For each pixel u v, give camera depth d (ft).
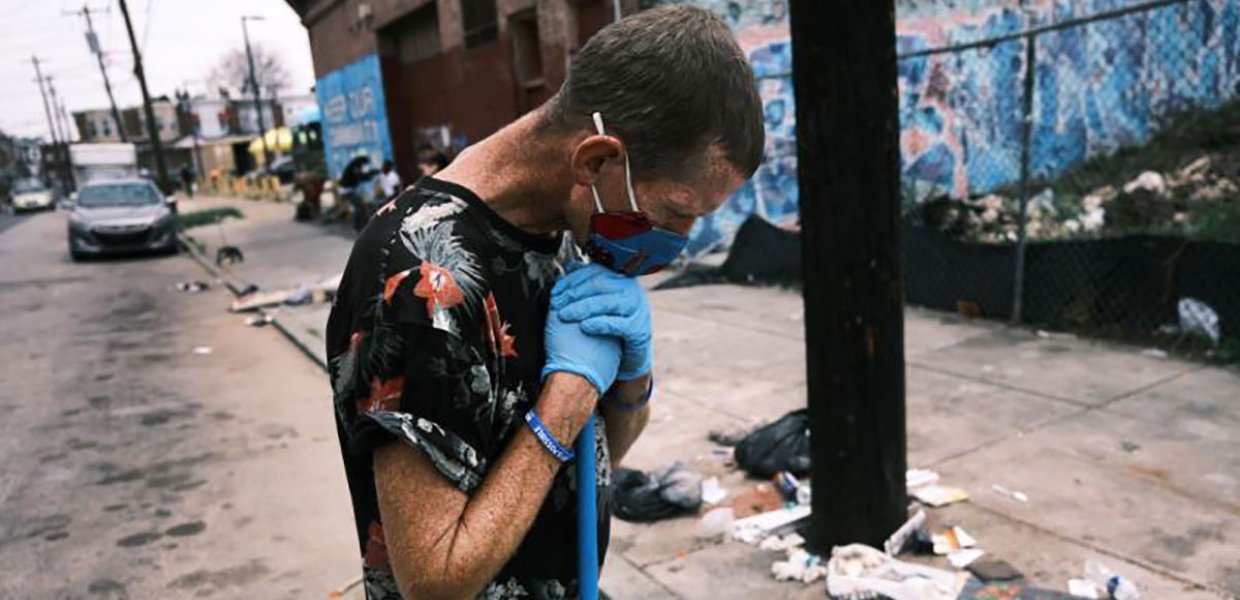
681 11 3.14
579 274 3.39
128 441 16.58
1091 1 36.19
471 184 3.26
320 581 10.79
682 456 12.97
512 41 35.35
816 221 8.58
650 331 3.53
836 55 7.95
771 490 11.54
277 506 13.12
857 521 9.32
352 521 12.50
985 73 34.42
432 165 27.78
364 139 56.03
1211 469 11.00
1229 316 15.28
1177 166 28.17
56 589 10.87
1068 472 11.22
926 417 13.58
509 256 3.30
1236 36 33.27
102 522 12.82
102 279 42.27
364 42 52.26
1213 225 19.94
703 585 9.32
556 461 3.23
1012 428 12.85
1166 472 11.02
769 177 31.04
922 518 9.71
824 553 9.61
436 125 46.34
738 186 3.30
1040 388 14.44
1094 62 36.76
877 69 8.00
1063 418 13.06
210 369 22.20
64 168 230.27
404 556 2.99
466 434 3.01
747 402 15.25
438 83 45.06
